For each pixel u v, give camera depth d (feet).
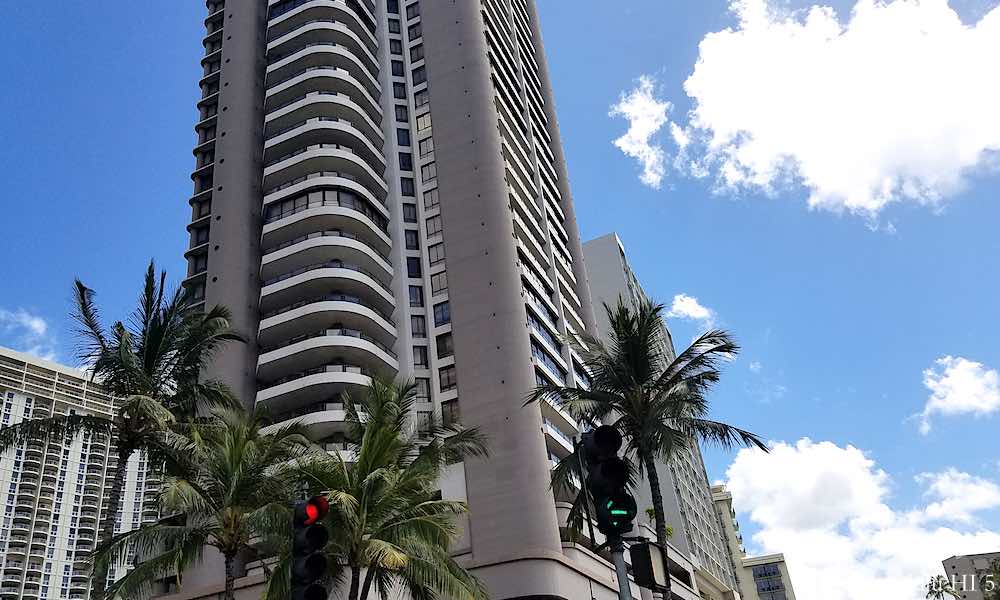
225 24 229.25
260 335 179.63
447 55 207.72
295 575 25.41
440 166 192.03
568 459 91.81
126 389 90.58
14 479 367.04
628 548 27.55
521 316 167.63
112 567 91.25
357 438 89.30
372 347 171.01
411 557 76.48
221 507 81.15
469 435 92.84
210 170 213.05
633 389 94.22
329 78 203.31
